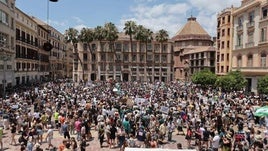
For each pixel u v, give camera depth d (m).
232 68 60.84
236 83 47.62
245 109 30.28
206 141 19.48
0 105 28.75
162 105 30.30
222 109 29.36
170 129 22.56
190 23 129.12
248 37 54.22
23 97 36.41
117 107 29.17
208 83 61.22
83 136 19.89
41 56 83.50
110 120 22.66
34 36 75.38
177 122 24.86
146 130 20.50
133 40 103.81
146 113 25.45
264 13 48.56
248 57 54.06
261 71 48.34
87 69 103.62
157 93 44.00
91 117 26.11
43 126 24.03
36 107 29.08
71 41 100.81
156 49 106.00
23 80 65.25
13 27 55.62
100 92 43.66
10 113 25.39
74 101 32.34
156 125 22.11
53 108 31.19
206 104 34.47
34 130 19.91
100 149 20.52
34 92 40.78
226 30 66.31
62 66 113.00
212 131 20.22
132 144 18.67
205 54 92.25
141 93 44.28
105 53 103.06
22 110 26.23
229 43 66.31
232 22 62.69
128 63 104.44
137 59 104.75
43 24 86.50
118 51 103.50
